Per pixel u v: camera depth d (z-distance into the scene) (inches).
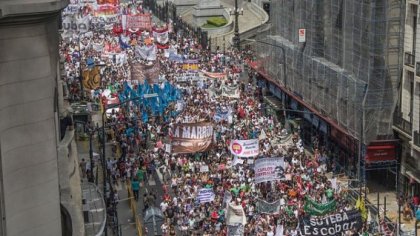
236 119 2755.9
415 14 2128.4
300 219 1657.2
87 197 1264.8
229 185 2001.7
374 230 1758.1
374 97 2233.0
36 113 667.4
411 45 2154.3
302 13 2925.7
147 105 2817.4
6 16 620.4
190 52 4185.5
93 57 3821.4
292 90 3026.6
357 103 2279.8
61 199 803.4
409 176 2123.5
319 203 1761.8
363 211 1775.3
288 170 2122.3
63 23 4104.3
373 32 2210.9
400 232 1791.3
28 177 668.7
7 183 649.0
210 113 2755.9
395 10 2197.3
